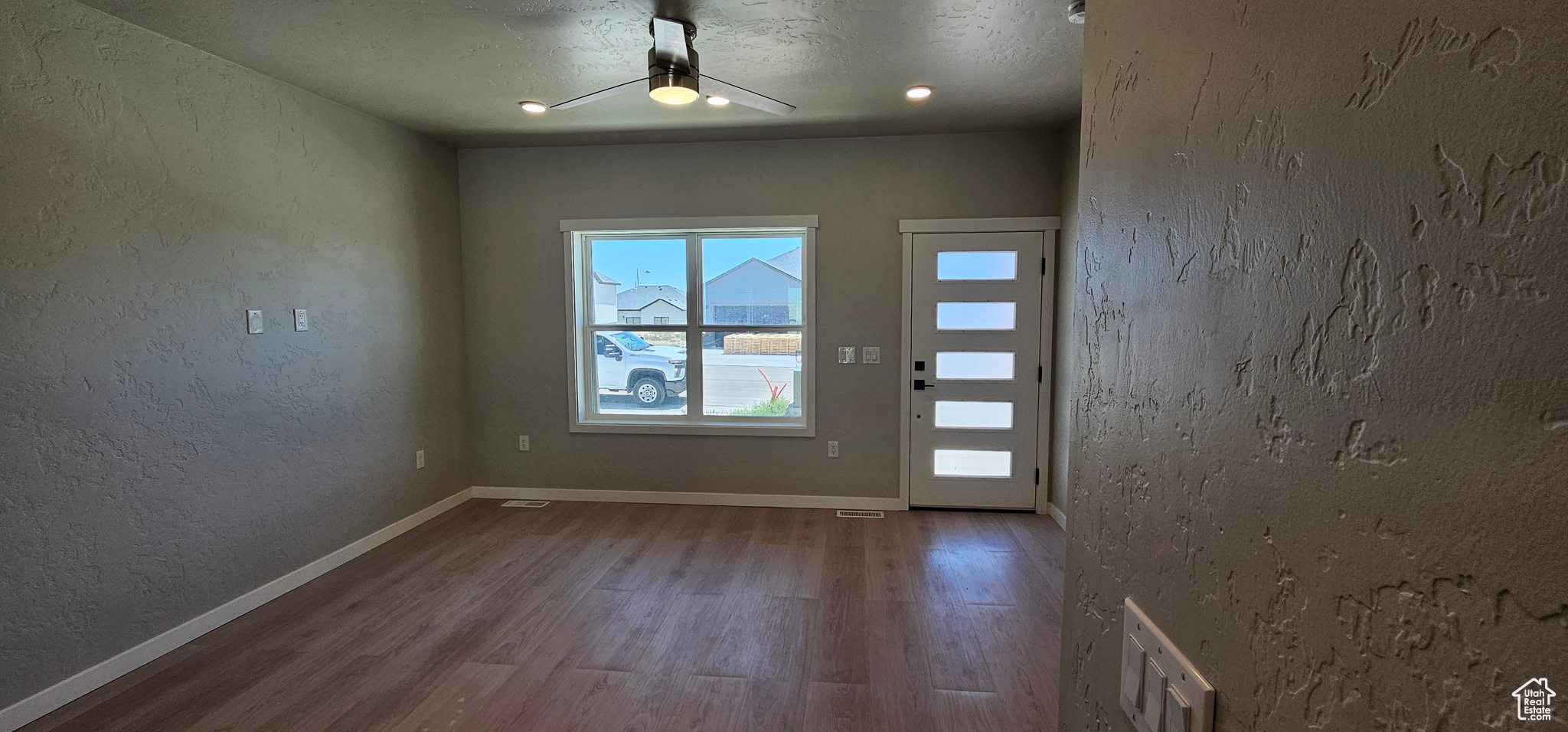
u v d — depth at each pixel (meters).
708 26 2.42
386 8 2.27
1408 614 0.32
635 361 4.49
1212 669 0.51
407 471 3.87
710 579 3.15
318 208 3.22
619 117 3.59
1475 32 0.27
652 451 4.39
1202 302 0.51
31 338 2.10
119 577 2.36
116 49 2.32
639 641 2.57
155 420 2.48
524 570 3.26
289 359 3.06
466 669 2.38
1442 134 0.29
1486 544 0.27
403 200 3.81
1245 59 0.45
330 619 2.76
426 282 4.03
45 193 2.13
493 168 4.31
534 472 4.47
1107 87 0.71
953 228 4.01
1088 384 0.77
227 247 2.76
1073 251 3.73
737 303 4.38
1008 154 3.96
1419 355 0.30
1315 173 0.38
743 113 3.54
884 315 4.14
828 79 3.00
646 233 4.35
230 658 2.46
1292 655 0.41
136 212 2.40
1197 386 0.52
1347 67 0.35
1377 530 0.34
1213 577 0.50
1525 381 0.25
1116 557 0.69
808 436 4.26
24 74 2.07
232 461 2.79
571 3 2.24
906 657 2.44
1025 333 4.05
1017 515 4.12
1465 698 0.28
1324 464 0.38
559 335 4.37
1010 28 2.44
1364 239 0.34
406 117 3.59
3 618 2.05
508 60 2.76
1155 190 0.59
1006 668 2.37
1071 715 0.82
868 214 4.09
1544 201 0.24
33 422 2.11
